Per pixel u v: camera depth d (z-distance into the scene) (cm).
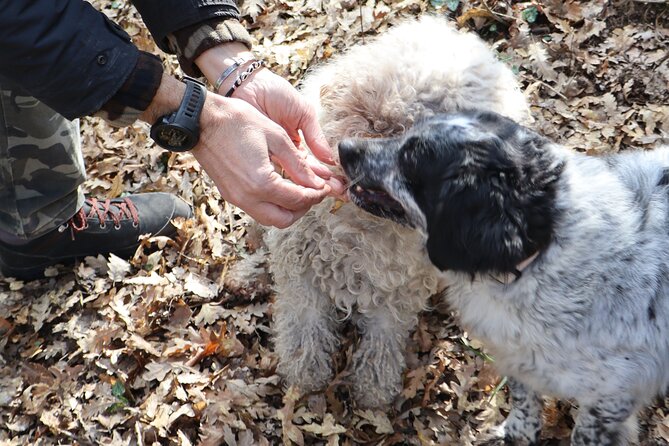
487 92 98
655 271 88
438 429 106
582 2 144
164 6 90
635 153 98
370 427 107
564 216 86
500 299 90
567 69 137
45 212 113
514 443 103
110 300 117
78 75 79
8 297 119
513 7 146
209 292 119
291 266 103
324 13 156
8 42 76
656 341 89
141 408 108
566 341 89
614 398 91
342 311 112
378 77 97
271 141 85
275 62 146
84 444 106
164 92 82
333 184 92
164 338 115
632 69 134
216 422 106
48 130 104
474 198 84
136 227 122
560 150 90
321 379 109
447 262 88
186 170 134
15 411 109
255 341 116
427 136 88
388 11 151
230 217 128
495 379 109
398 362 108
